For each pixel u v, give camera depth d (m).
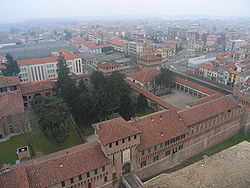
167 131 67.25
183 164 74.44
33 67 160.00
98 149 58.84
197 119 75.56
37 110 87.50
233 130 89.12
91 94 117.94
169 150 69.69
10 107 91.19
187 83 136.25
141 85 133.12
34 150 81.38
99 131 58.47
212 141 82.75
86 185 56.38
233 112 83.75
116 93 97.06
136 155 62.31
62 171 52.50
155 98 108.81
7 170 50.25
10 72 147.38
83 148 59.59
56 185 51.22
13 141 87.25
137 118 67.00
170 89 139.88
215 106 83.88
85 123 94.50
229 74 148.50
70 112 102.88
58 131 80.50
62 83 121.75
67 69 142.88
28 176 50.06
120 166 60.41
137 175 65.44
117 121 61.16
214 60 180.25
